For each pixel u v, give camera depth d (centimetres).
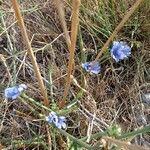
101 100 27
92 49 28
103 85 27
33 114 25
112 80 28
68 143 23
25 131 25
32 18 29
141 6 28
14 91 23
